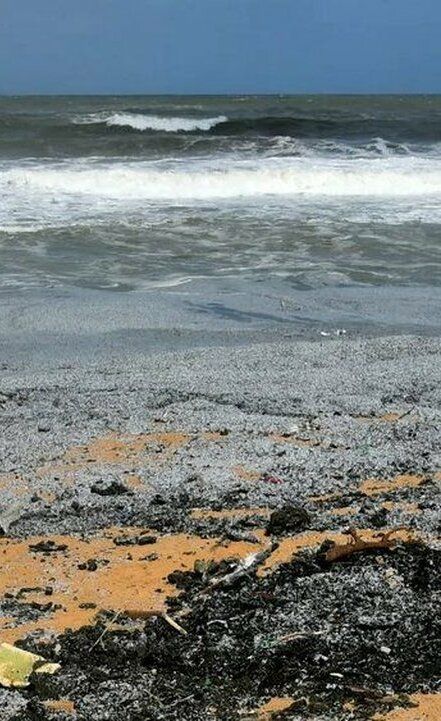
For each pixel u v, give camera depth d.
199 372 8.02
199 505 5.24
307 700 3.29
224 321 9.96
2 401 7.21
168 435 6.46
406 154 24.89
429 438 6.40
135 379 7.82
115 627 3.85
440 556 4.32
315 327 9.77
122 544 4.75
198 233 14.28
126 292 11.02
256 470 5.77
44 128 27.53
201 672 3.48
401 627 3.75
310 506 5.21
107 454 6.09
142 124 29.94
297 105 53.62
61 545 4.73
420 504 5.20
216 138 25.34
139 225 14.70
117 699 3.32
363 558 4.34
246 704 3.28
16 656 3.56
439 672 3.45
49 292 10.91
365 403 7.19
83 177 18.53
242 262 12.58
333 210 16.44
